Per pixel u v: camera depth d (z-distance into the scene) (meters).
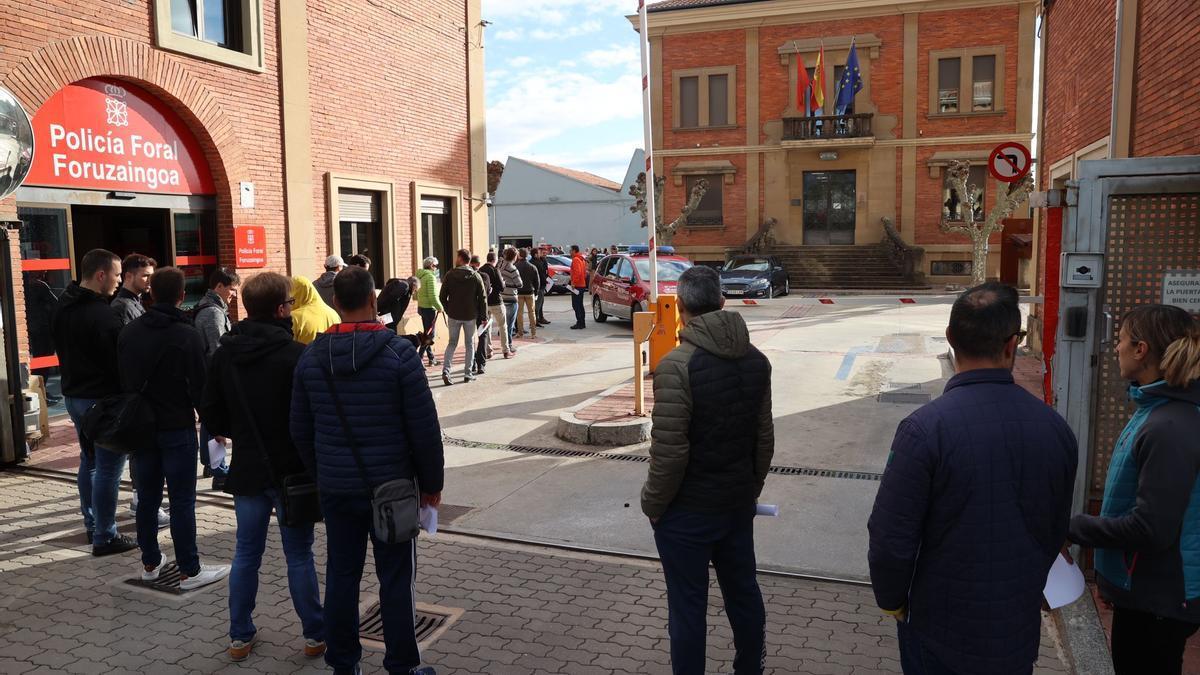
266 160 11.21
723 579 3.49
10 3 7.83
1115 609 2.86
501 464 7.25
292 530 3.88
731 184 30.67
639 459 7.28
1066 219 4.20
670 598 3.38
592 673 3.75
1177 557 2.61
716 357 3.27
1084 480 4.30
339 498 3.42
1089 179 4.14
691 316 3.38
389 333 3.47
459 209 15.81
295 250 11.68
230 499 6.27
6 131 6.59
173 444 4.53
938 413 2.30
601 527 5.64
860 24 28.77
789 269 29.41
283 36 11.31
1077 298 4.21
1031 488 2.27
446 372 11.15
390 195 13.80
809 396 9.70
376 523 3.27
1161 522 2.51
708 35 30.19
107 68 8.87
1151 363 2.71
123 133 9.34
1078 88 9.76
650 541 5.37
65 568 5.01
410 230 14.42
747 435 3.34
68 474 6.97
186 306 10.34
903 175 29.02
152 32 9.43
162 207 9.89
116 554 5.23
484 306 11.82
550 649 3.98
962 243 28.70
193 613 4.42
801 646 3.96
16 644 4.07
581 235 48.75
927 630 2.37
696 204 29.47
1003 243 10.23
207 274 10.67
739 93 30.14
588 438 7.81
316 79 12.04
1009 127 27.89
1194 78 5.70
